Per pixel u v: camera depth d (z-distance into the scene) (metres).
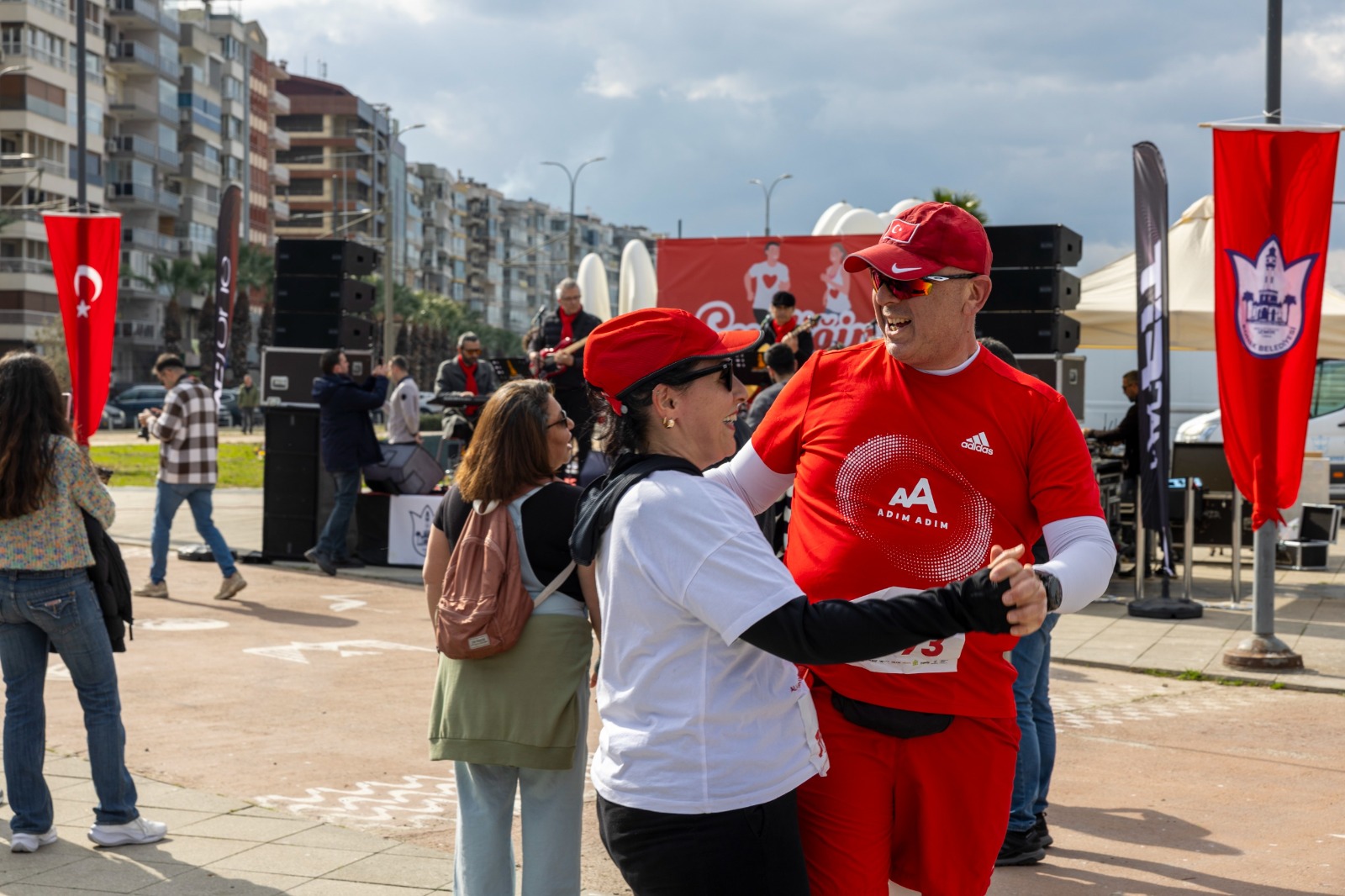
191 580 11.45
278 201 103.25
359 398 11.73
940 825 2.58
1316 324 7.91
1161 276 9.90
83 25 20.62
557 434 3.37
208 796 5.20
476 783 3.36
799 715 2.28
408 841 4.73
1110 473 12.59
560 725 3.23
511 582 3.25
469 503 3.38
